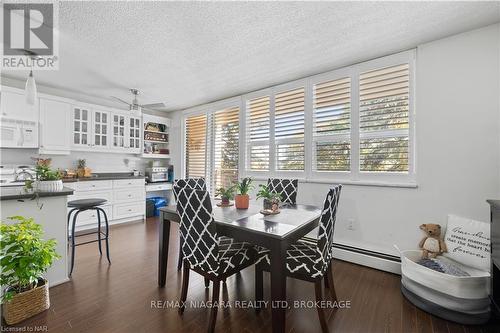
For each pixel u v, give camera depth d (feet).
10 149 11.47
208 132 15.31
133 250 10.09
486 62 6.77
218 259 5.36
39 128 11.62
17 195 6.30
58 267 7.17
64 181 11.85
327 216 5.31
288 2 5.76
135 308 6.08
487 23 6.65
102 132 14.15
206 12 6.11
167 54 8.45
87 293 6.73
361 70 9.07
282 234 4.95
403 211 8.09
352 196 9.17
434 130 7.52
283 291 4.94
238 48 8.02
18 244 5.39
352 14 6.24
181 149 17.21
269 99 12.05
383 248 8.46
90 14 6.15
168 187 17.35
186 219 5.62
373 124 8.85
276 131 11.71
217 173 14.71
